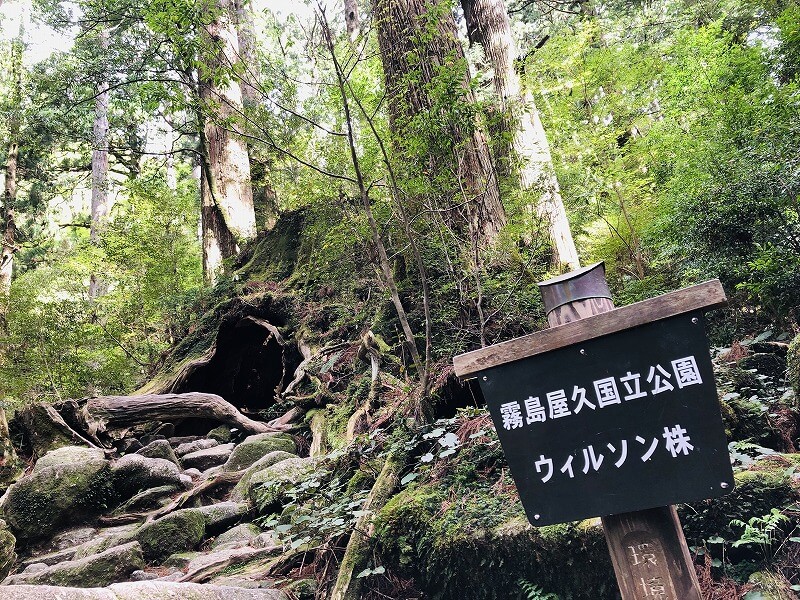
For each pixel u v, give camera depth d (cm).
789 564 236
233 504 468
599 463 178
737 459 276
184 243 1284
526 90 823
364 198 393
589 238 821
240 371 909
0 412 672
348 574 303
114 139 1691
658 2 1448
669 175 793
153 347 1120
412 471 358
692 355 171
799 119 469
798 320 443
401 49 583
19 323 1011
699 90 675
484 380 195
